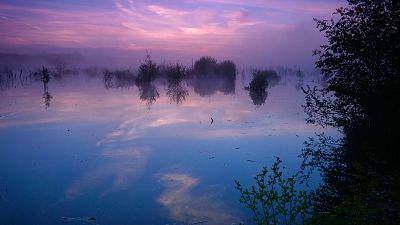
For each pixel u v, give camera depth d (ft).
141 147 48.08
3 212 27.76
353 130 46.80
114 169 38.45
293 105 94.27
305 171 36.94
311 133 56.90
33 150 46.14
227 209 28.09
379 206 21.21
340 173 34.83
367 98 42.63
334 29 46.06
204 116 75.36
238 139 53.26
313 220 17.37
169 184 33.91
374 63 42.37
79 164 40.22
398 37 40.47
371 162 35.70
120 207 28.66
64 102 95.30
